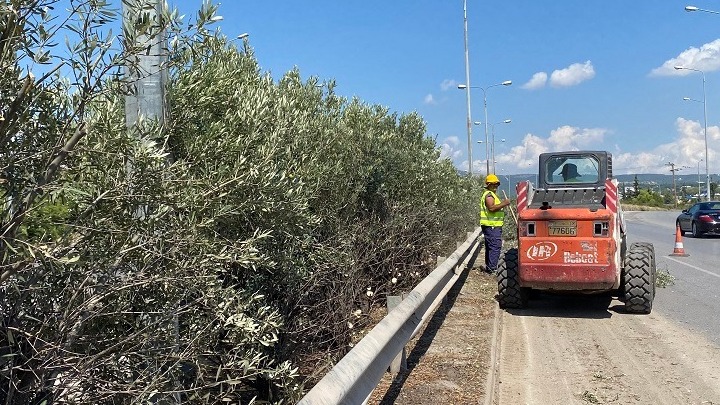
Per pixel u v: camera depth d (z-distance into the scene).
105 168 2.67
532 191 9.69
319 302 5.82
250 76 5.23
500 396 5.38
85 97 2.49
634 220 39.88
